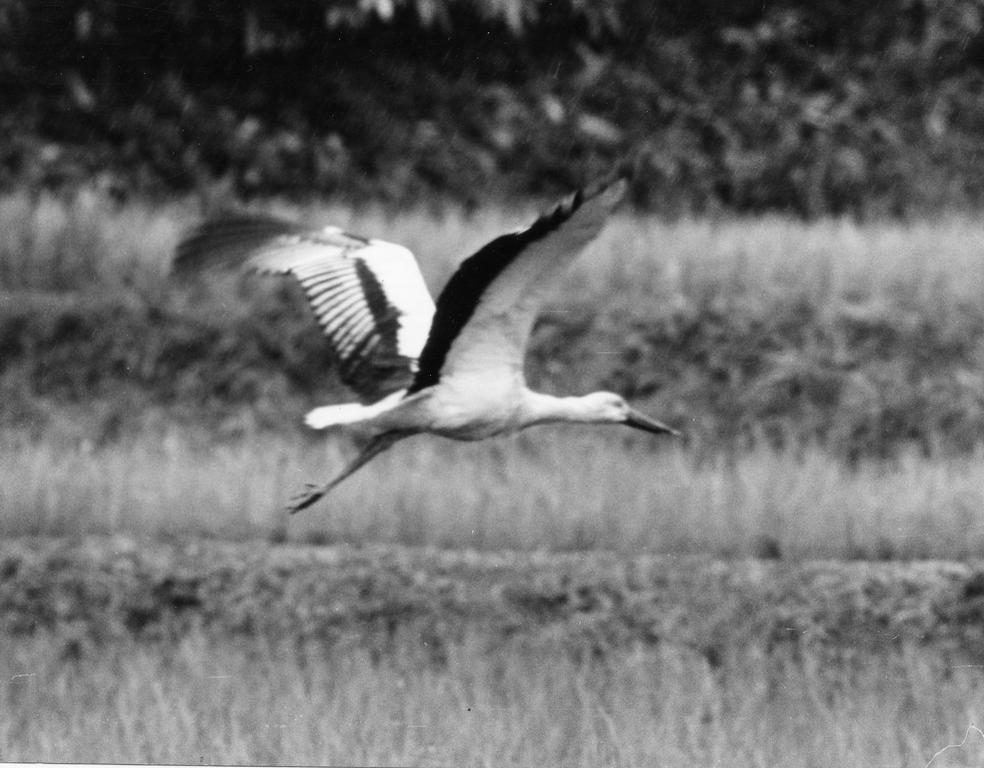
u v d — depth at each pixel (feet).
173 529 42.09
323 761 29.84
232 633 37.68
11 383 53.42
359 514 42.60
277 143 67.92
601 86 72.08
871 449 51.16
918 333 53.47
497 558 39.93
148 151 66.69
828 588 38.63
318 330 54.44
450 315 26.91
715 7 74.28
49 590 38.52
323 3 68.39
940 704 33.12
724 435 51.80
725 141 72.08
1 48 66.54
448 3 70.33
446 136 70.08
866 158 72.79
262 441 51.19
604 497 42.83
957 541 41.70
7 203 60.95
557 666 34.50
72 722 31.22
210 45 68.44
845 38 75.15
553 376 53.36
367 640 37.27
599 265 56.39
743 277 55.98
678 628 37.32
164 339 54.29
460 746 30.37
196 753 30.12
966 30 75.92
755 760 29.91
